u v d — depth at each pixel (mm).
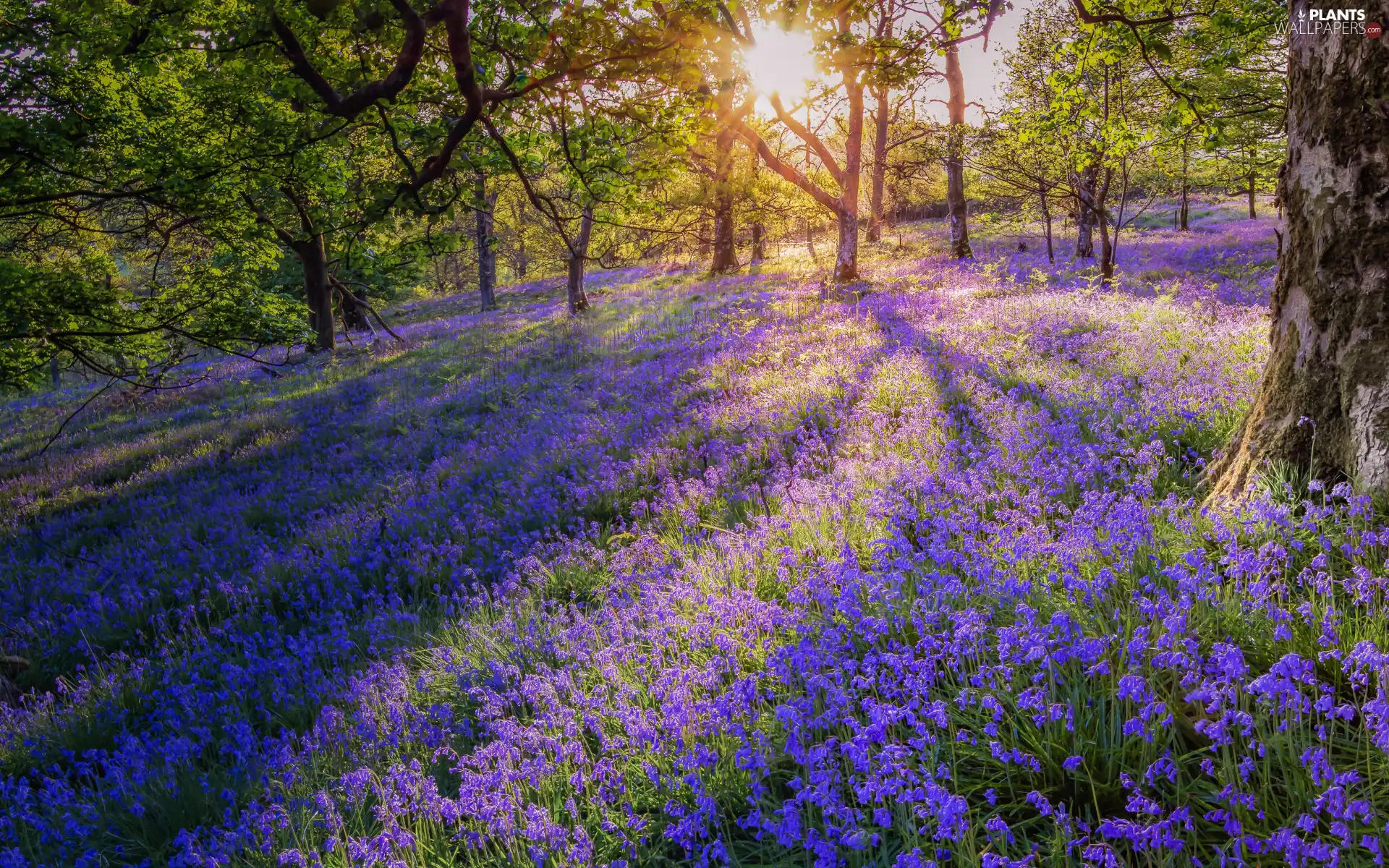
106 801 4418
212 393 22156
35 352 10430
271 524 10820
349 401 18000
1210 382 6852
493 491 9594
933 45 4059
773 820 2898
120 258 17797
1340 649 2943
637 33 3781
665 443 9484
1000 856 2252
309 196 16484
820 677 3252
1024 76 18609
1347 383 4016
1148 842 2234
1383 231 3883
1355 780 2225
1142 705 2779
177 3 5738
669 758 3381
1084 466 5344
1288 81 4418
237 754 4656
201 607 8031
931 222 58688
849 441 7531
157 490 13625
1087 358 9078
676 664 3963
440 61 5797
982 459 6156
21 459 18172
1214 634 3229
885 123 34562
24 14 9000
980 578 3980
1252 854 2299
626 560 6172
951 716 3111
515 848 3088
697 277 36562
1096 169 19844
